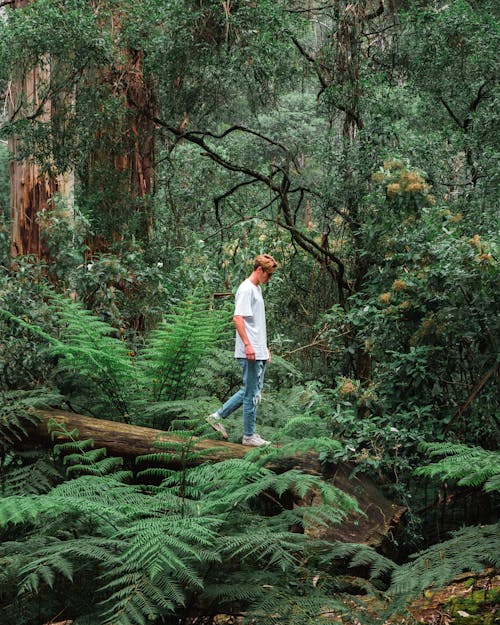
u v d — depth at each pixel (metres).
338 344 9.46
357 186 9.56
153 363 6.64
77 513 3.92
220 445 5.92
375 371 7.59
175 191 13.08
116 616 3.09
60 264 8.20
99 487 4.01
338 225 10.13
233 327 8.62
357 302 8.05
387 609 3.44
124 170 10.50
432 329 6.64
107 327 6.45
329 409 6.50
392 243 7.38
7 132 9.77
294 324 10.41
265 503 5.93
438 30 9.77
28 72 9.90
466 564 3.30
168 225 11.70
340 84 9.98
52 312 7.09
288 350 9.85
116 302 8.43
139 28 9.76
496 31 9.44
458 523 7.00
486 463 3.92
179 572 3.44
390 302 7.37
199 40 9.88
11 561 3.53
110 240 10.40
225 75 10.33
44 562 3.48
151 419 6.66
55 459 5.93
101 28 9.68
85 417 6.06
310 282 10.50
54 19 8.93
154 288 8.78
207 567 3.70
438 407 6.78
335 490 3.84
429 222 7.19
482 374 6.80
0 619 3.86
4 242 9.66
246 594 3.48
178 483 4.46
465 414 6.89
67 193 11.02
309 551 3.93
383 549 5.63
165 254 10.98
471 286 6.46
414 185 7.27
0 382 6.73
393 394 6.92
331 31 10.28
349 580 3.82
